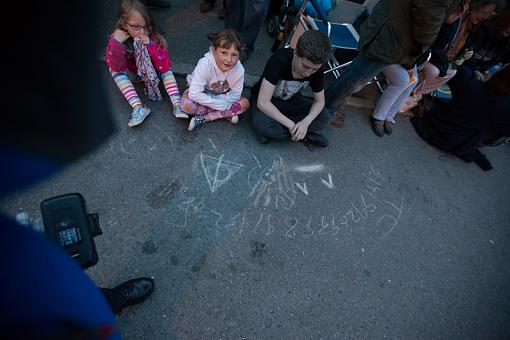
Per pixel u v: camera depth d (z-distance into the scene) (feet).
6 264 1.99
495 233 10.02
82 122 1.79
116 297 5.59
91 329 2.36
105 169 7.84
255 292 7.04
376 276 8.04
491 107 10.19
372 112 11.87
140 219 7.37
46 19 1.32
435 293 8.22
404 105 11.81
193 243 7.34
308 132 9.75
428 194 10.25
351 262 8.08
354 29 11.44
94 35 1.58
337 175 9.68
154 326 6.19
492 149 12.98
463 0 8.84
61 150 1.84
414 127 12.21
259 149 9.41
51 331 2.08
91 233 3.87
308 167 9.55
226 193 8.30
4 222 2.06
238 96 9.10
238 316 6.66
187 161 8.58
